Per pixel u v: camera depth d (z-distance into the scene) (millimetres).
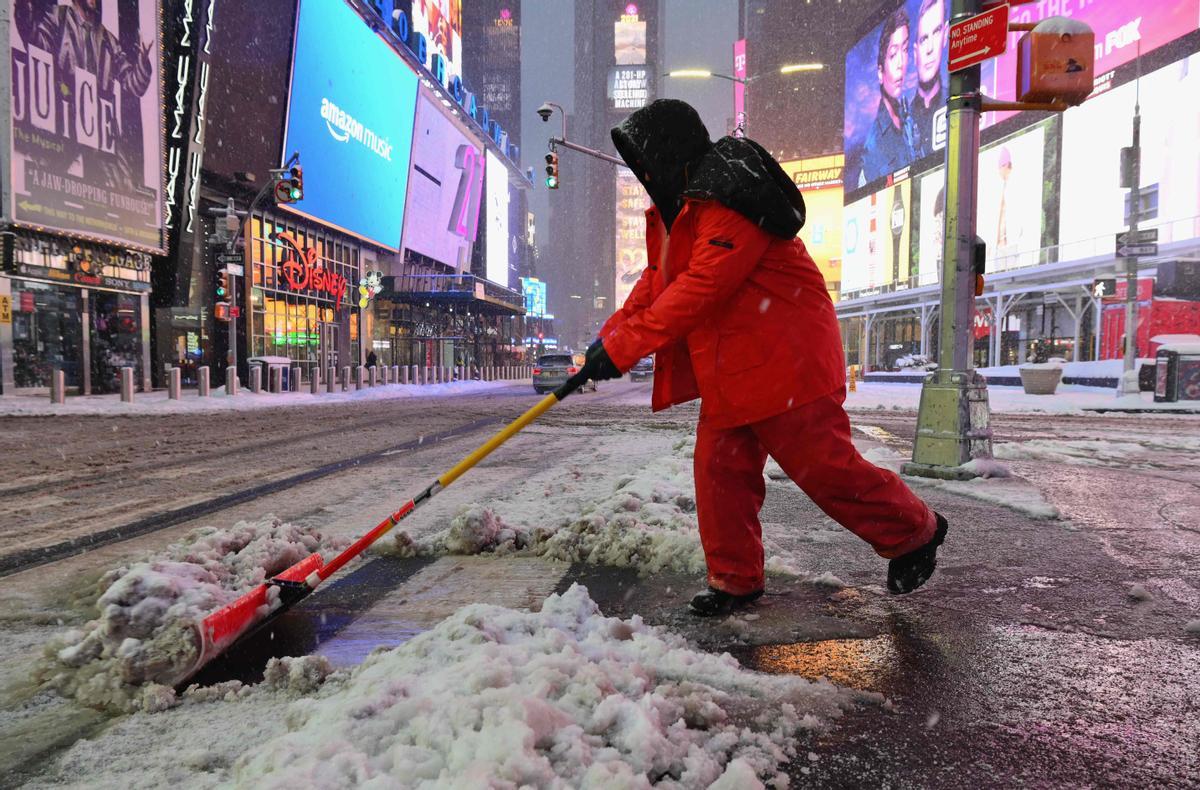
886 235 54344
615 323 2809
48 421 13773
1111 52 32469
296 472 6805
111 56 21922
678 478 5492
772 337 2449
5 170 18672
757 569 2777
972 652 2350
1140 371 18328
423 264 54500
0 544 3996
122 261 23469
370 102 41031
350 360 42750
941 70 46281
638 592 3039
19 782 1632
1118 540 3871
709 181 2373
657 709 1734
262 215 33125
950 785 1583
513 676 1824
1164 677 2152
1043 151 36688
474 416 14984
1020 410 16641
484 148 63156
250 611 2439
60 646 2359
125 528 4402
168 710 1998
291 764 1493
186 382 28500
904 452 8102
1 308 19641
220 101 28234
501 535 3850
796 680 2066
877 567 3379
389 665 2016
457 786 1328
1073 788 1573
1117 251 19000
